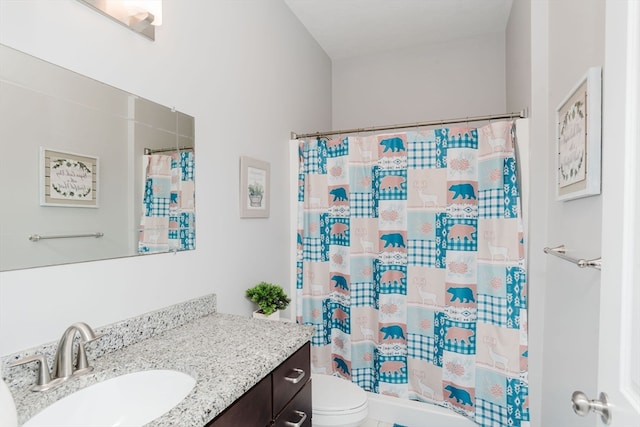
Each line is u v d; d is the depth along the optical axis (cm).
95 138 109
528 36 183
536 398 176
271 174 212
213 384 88
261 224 200
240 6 183
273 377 108
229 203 172
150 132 128
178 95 141
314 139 253
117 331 112
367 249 217
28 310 92
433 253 198
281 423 113
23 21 91
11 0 89
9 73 88
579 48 126
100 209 111
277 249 217
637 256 60
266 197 203
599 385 72
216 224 162
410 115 304
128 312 119
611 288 67
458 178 192
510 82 249
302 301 229
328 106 316
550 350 162
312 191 229
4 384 63
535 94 175
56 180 99
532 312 176
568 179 128
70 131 102
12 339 89
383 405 204
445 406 195
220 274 165
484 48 282
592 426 109
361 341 218
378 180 210
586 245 116
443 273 195
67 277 101
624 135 63
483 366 183
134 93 122
